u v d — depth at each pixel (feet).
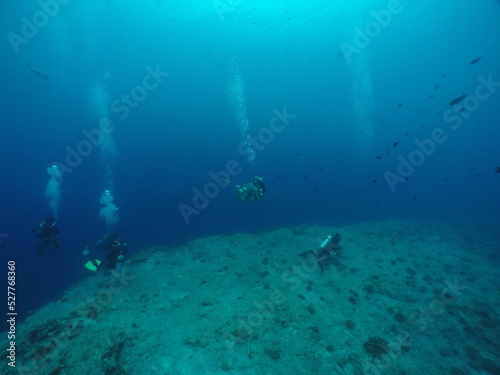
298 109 170.60
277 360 13.51
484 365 13.76
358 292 20.33
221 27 73.56
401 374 13.04
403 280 22.43
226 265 23.58
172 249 27.45
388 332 16.25
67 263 45.29
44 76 35.27
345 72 118.93
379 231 35.70
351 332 15.93
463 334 16.28
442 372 13.28
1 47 73.72
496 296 20.38
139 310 17.17
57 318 16.05
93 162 188.44
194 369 12.66
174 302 18.20
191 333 15.06
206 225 60.75
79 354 13.00
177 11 64.64
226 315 16.80
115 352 13.30
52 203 97.04
